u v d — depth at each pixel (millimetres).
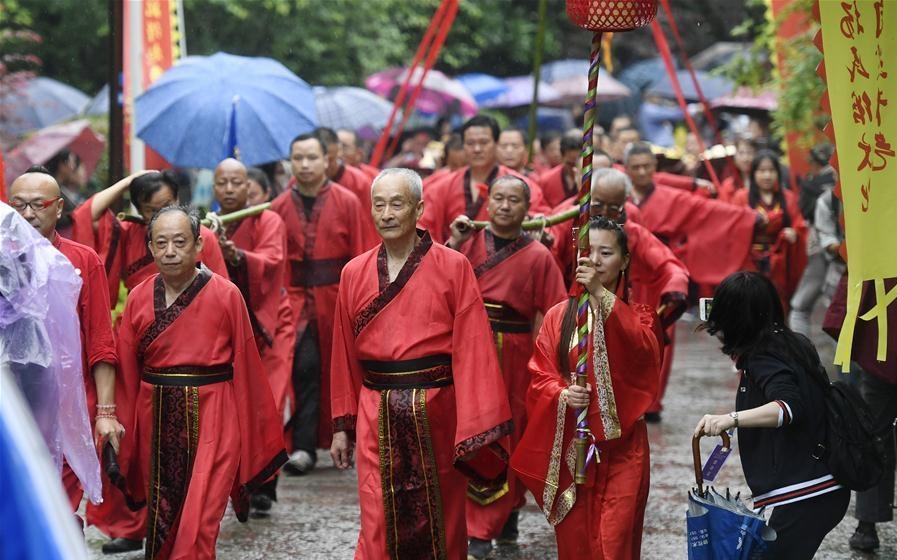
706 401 19391
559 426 9602
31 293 8648
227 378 10555
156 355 10453
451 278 9625
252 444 10570
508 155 17406
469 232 12219
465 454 9430
